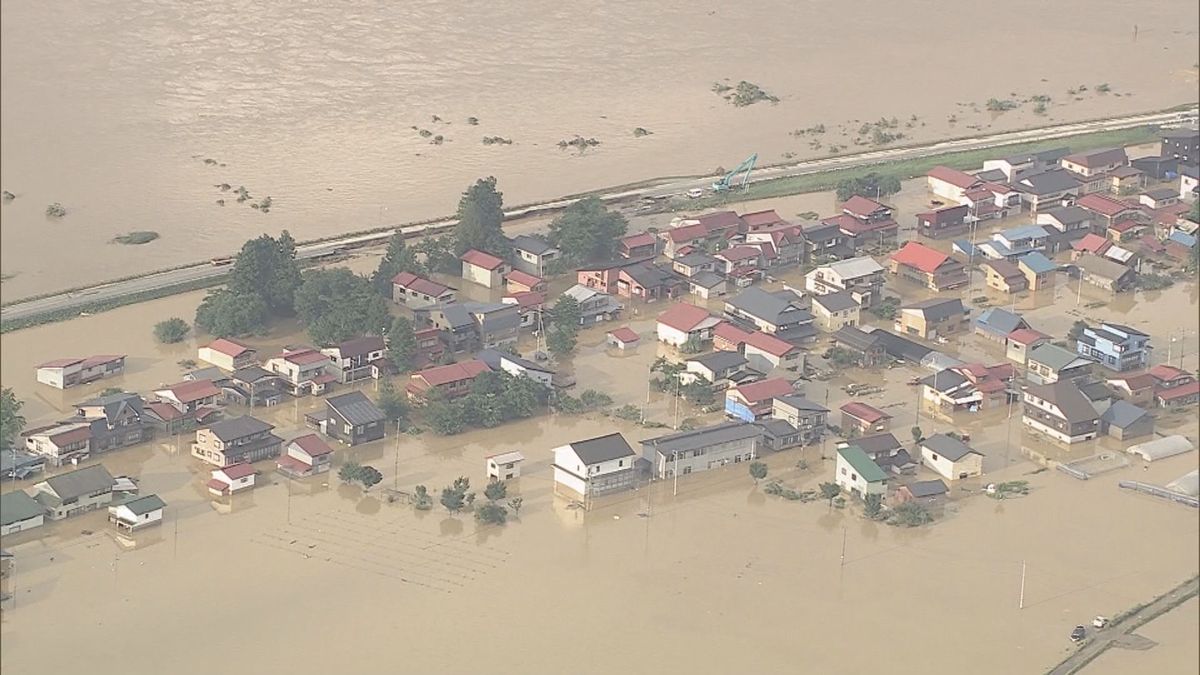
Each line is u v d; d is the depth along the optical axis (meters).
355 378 93.00
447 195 121.44
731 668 67.81
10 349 96.19
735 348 95.56
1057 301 104.75
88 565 74.75
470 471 83.62
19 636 69.38
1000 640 70.06
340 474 82.50
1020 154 125.75
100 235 113.75
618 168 126.81
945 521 79.50
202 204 119.31
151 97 138.62
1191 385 92.56
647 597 72.88
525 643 69.44
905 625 71.00
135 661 67.81
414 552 76.19
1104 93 144.50
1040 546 77.31
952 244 112.00
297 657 68.25
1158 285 106.56
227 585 73.38
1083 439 87.06
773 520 79.38
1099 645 69.75
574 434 87.44
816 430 86.75
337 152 129.50
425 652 68.75
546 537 77.56
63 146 128.88
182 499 80.56
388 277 103.75
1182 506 81.06
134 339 97.81
